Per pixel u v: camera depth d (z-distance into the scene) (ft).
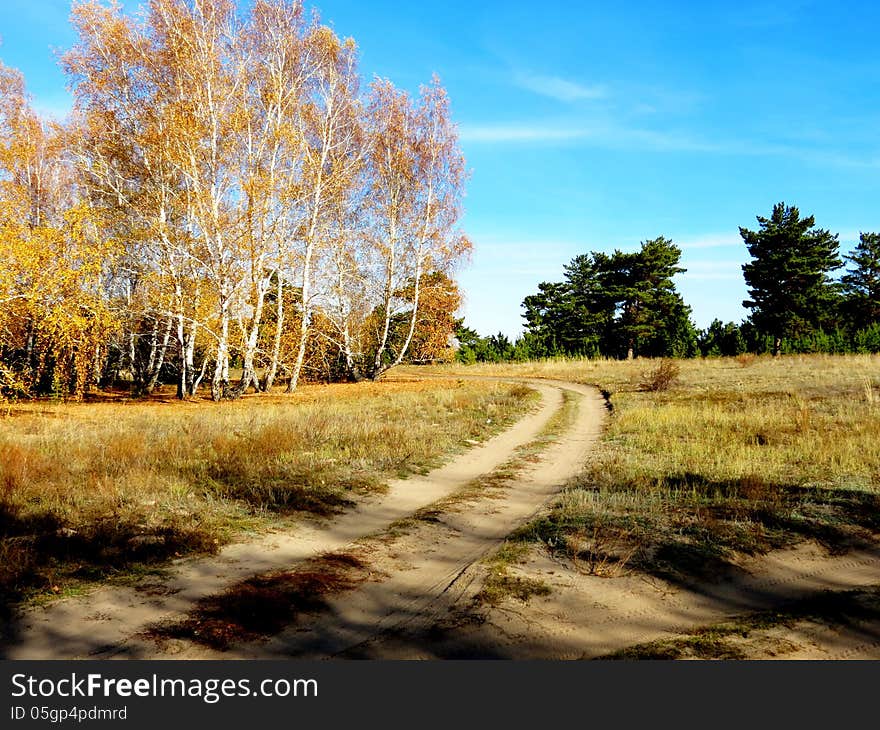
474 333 236.63
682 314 199.52
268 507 25.72
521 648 14.42
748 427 45.83
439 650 14.32
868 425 42.47
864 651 14.02
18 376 64.54
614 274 199.00
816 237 154.20
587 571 19.11
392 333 127.13
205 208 73.31
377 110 103.19
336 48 87.56
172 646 14.19
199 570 18.83
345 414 56.44
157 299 75.77
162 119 71.77
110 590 17.03
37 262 52.60
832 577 18.58
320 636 14.94
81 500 24.57
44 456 31.94
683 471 32.19
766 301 158.20
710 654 13.98
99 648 14.05
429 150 105.29
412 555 21.11
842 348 148.05
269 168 81.20
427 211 105.81
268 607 16.26
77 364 63.05
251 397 83.76
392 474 32.94
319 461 34.04
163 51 73.67
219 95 74.38
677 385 86.02
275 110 81.35
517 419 60.23
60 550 19.39
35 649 13.92
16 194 56.34
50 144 80.07
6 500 23.48
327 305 107.45
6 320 54.75
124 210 77.30
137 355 102.27
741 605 16.83
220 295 75.51
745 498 26.53
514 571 19.15
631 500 26.73
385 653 14.16
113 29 72.64
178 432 42.37
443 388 95.86
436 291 114.93
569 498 27.78
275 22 81.66
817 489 27.71
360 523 25.16
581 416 64.13
